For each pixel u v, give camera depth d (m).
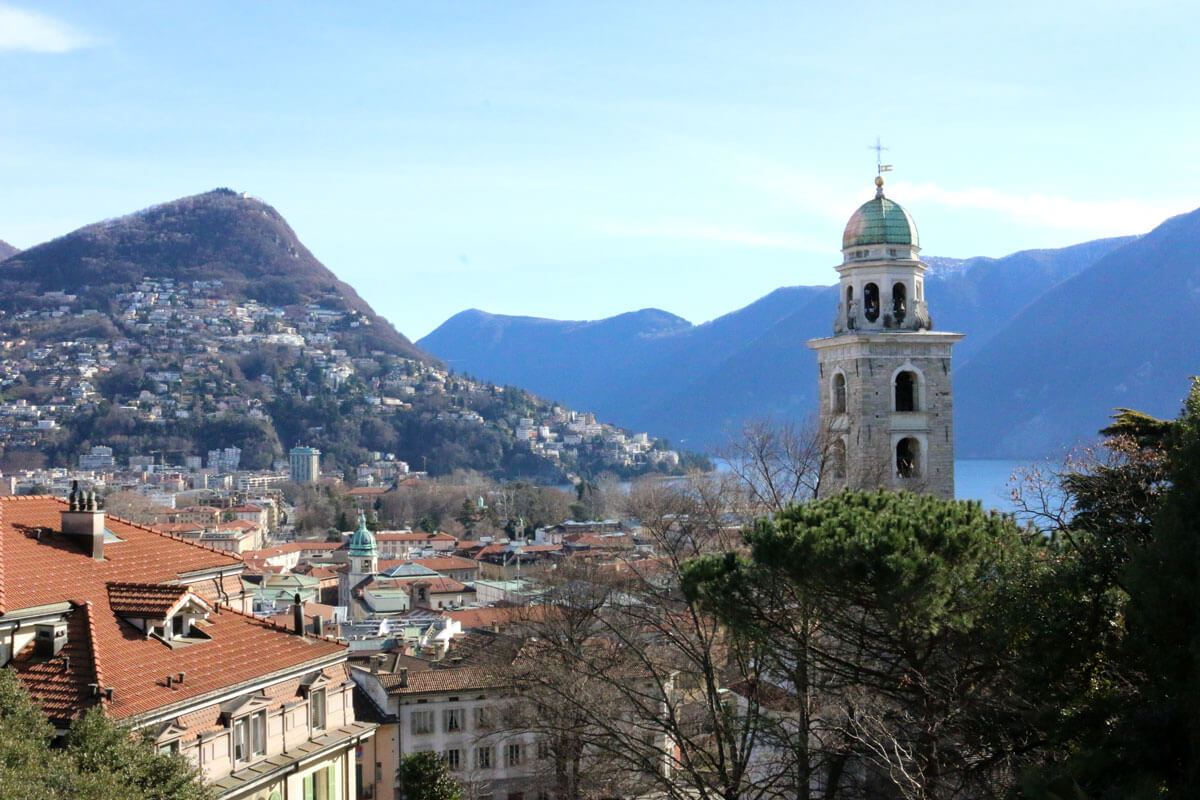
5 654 47.16
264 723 55.00
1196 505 35.66
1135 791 30.09
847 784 55.22
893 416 83.38
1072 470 55.44
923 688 44.50
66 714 44.69
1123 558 41.03
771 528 47.81
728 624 50.34
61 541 55.88
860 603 45.38
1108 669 40.53
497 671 77.75
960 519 45.97
